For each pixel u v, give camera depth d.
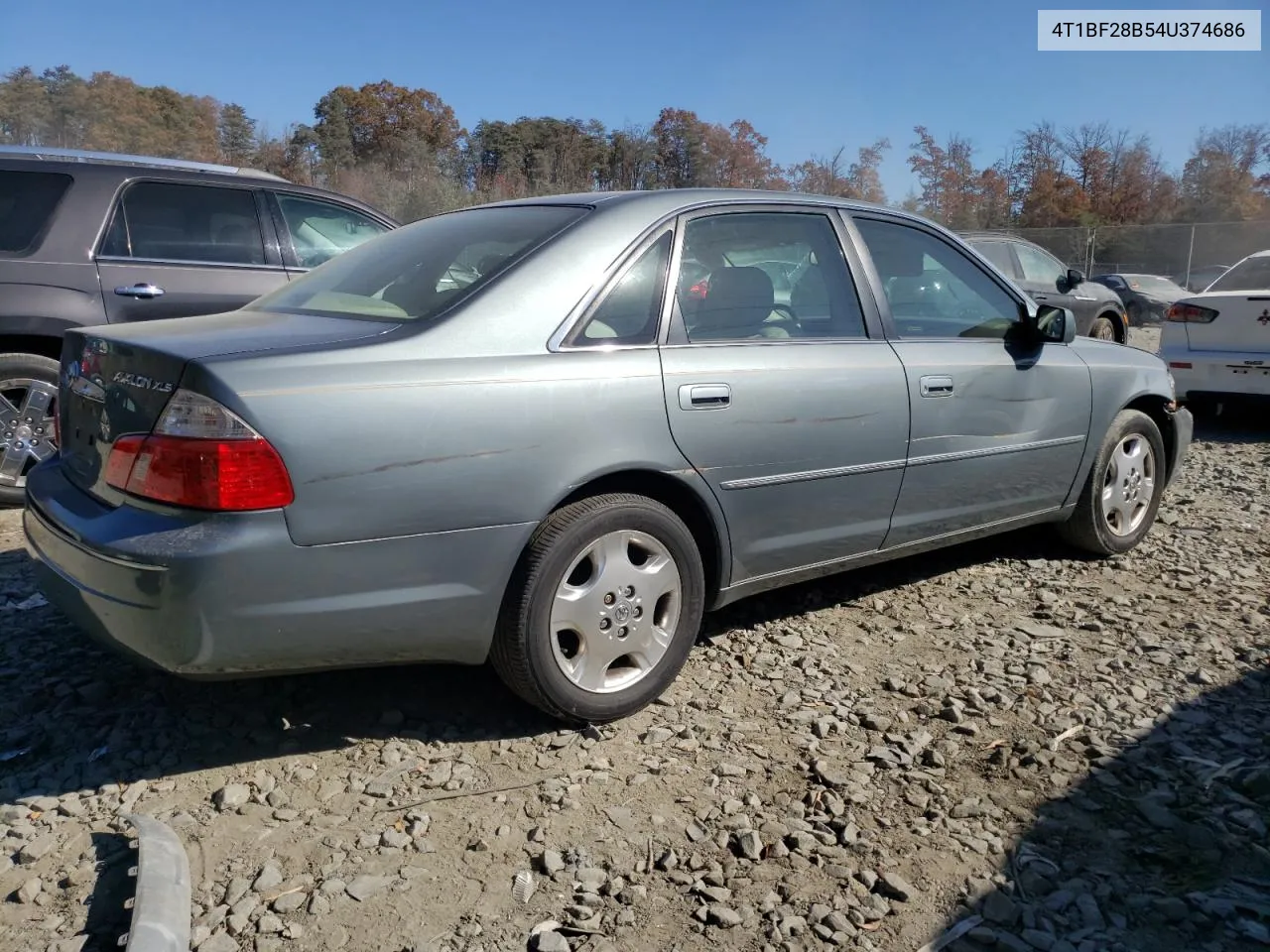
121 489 2.73
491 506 2.89
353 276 3.58
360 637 2.79
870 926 2.35
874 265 4.05
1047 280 12.50
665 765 3.02
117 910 2.35
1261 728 3.29
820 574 3.88
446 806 2.79
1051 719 3.34
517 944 2.27
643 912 2.38
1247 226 29.75
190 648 2.59
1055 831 2.73
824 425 3.63
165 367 2.68
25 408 5.46
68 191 5.61
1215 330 8.80
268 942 2.25
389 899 2.41
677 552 3.29
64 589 2.82
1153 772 3.01
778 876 2.53
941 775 2.99
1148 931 2.35
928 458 4.01
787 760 3.07
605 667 3.19
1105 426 4.81
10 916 2.32
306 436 2.62
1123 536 5.03
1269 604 4.43
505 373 2.93
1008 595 4.50
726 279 3.56
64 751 3.04
